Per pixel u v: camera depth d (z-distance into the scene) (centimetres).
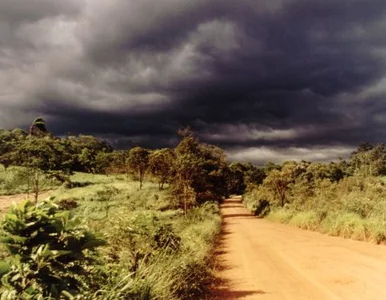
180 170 3444
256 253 1420
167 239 898
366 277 893
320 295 771
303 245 1541
